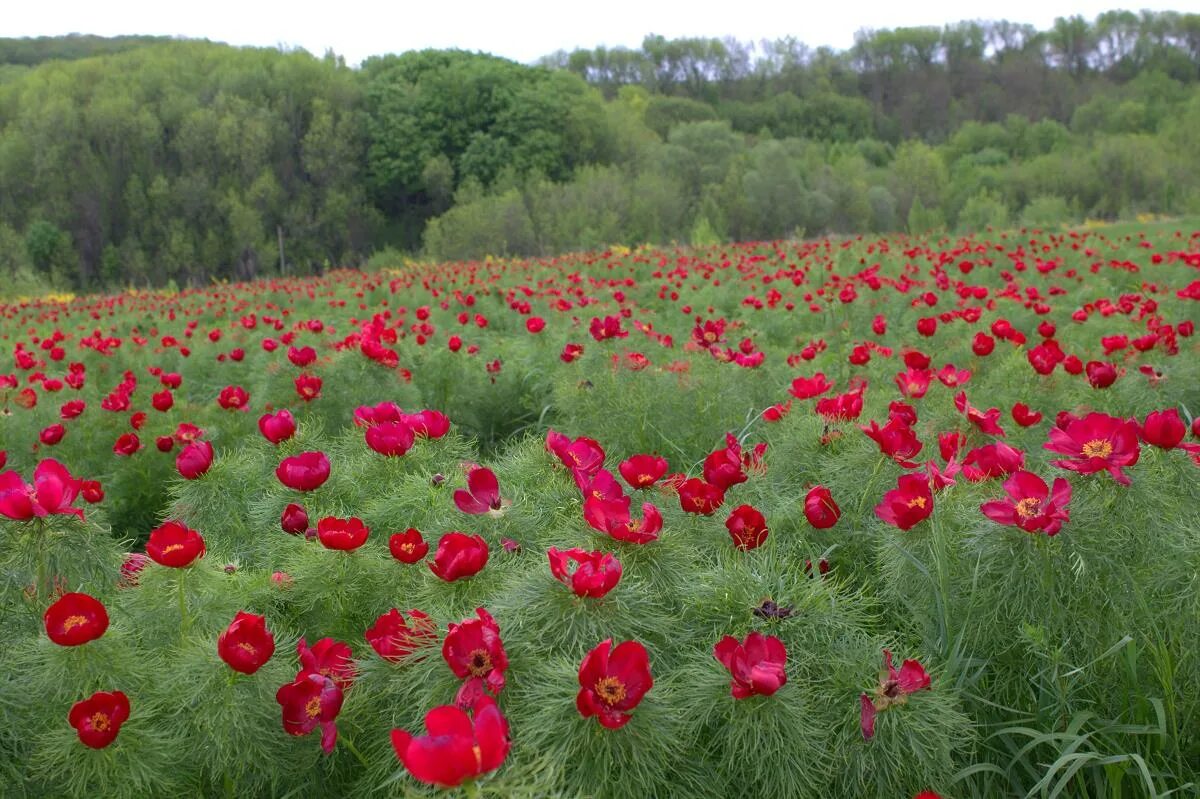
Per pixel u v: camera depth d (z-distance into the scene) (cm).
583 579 242
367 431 414
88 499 389
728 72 14750
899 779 249
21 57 16225
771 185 6656
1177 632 286
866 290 1262
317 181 8081
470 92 8450
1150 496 299
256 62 8750
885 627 346
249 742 247
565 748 220
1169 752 282
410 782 231
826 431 435
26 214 7138
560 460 379
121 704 229
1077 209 6053
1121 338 619
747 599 279
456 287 1753
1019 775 295
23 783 244
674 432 579
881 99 13900
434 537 345
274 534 391
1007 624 299
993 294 1195
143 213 7231
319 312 1628
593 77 15012
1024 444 457
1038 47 13812
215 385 911
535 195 5600
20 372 1009
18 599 286
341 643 285
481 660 230
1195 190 6488
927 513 302
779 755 237
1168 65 13188
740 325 928
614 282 1573
